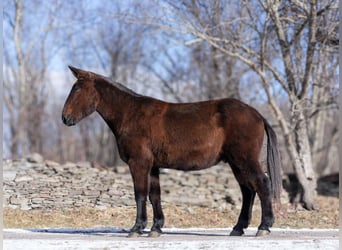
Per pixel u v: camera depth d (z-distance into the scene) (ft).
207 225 53.01
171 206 60.90
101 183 64.18
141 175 35.99
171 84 119.14
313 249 32.91
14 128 123.03
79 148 145.07
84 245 33.47
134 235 37.19
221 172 73.87
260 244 33.63
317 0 59.21
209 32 65.72
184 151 35.63
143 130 35.99
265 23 62.39
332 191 74.79
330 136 116.37
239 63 91.56
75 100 37.32
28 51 123.85
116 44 127.13
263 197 35.63
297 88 66.33
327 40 62.69
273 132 36.29
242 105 36.09
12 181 62.34
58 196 60.03
